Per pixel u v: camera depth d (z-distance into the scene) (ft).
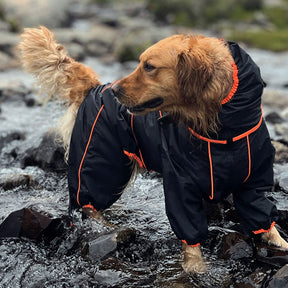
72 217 16.65
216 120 13.00
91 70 18.06
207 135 13.23
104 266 14.57
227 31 104.06
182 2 117.29
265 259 14.56
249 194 14.30
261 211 14.15
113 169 15.93
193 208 13.98
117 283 13.92
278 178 19.34
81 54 66.03
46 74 17.83
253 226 14.42
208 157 13.37
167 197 14.01
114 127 15.46
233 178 13.56
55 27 86.38
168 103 13.82
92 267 14.84
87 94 17.42
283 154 22.62
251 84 12.82
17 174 20.93
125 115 15.25
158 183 20.88
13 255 15.66
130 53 64.80
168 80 13.46
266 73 55.67
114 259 14.90
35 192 20.25
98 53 69.87
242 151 13.23
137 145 15.42
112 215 18.02
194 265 14.60
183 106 13.46
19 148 24.85
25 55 17.84
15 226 16.71
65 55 17.92
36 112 32.45
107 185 16.12
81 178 16.10
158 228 16.94
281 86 46.68
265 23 115.96
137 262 15.31
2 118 30.86
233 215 17.25
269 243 15.07
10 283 14.32
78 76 17.63
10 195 19.86
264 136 13.64
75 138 16.42
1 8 81.15
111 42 74.43
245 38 92.68
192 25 112.27
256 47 86.38
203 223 14.14
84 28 94.12
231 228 16.62
